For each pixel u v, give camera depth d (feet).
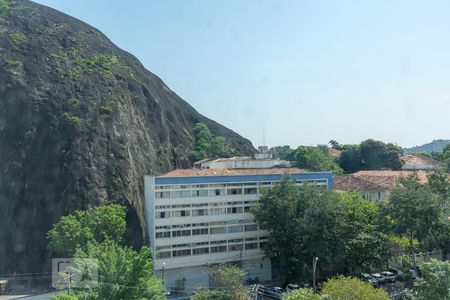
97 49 289.94
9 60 233.96
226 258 185.57
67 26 287.48
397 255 184.55
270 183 197.77
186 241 178.91
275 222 173.88
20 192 201.87
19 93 222.28
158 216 175.01
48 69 238.68
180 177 180.04
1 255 189.67
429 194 164.86
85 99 230.27
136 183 218.59
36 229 191.52
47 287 175.73
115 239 158.30
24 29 260.62
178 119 359.66
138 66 343.87
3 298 163.02
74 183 196.65
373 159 361.10
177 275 176.04
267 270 192.95
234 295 138.72
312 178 210.18
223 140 374.63
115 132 224.94
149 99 307.99
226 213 187.93
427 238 167.12
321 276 178.81
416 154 404.77
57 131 212.64
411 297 113.29
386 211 167.43
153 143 291.38
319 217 166.09
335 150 460.55
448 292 102.17
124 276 91.86
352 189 246.06
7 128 215.92
